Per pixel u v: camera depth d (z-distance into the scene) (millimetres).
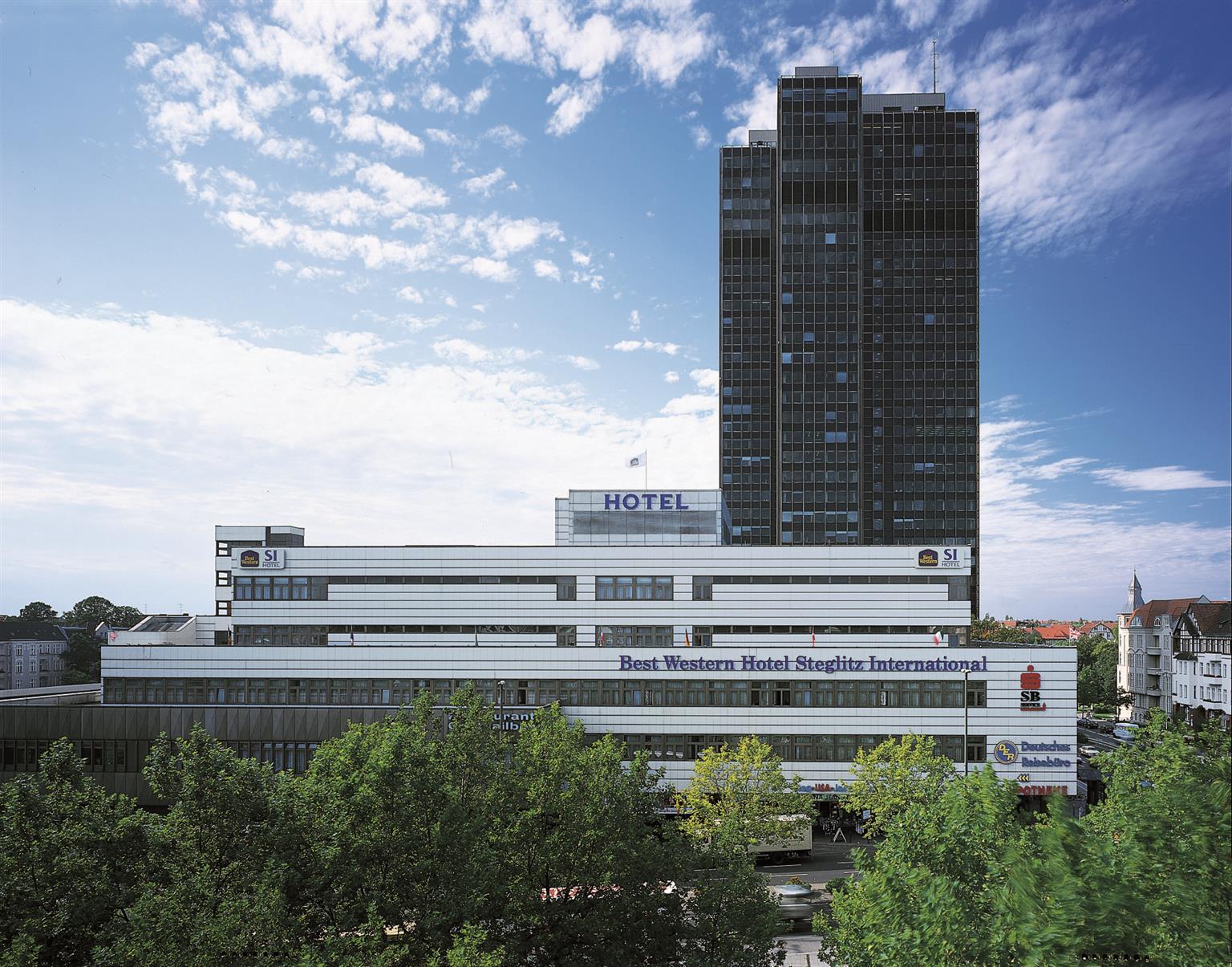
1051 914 15945
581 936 30109
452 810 29250
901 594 72000
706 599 72875
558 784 33750
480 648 70938
